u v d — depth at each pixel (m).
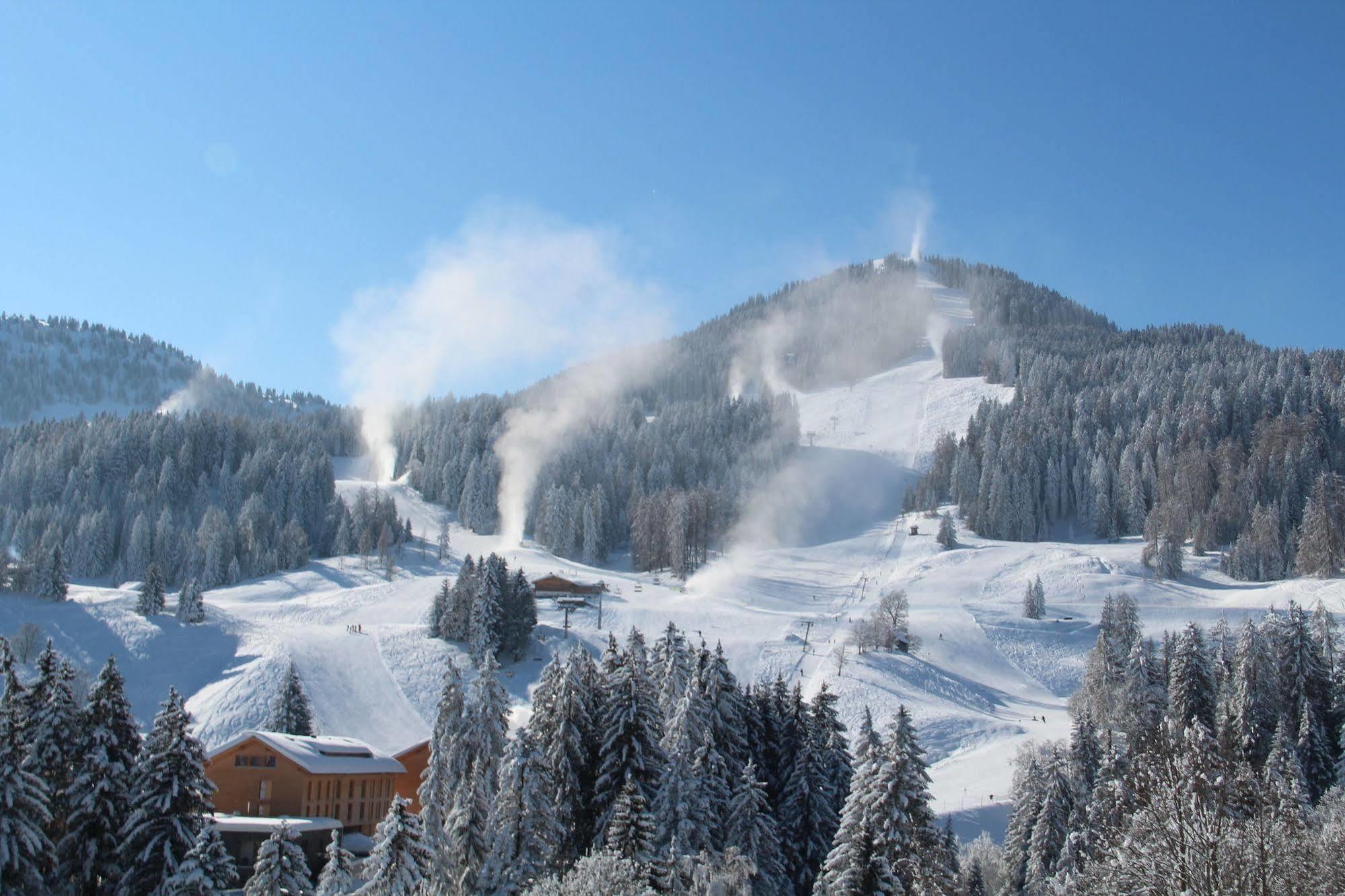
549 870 49.19
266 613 141.12
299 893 42.53
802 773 60.00
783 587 178.12
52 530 177.12
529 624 128.00
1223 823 27.45
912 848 47.44
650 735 55.72
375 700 108.19
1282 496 184.88
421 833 43.75
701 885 41.03
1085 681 106.94
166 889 42.03
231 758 66.31
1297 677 77.06
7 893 38.91
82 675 79.81
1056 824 62.56
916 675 122.00
